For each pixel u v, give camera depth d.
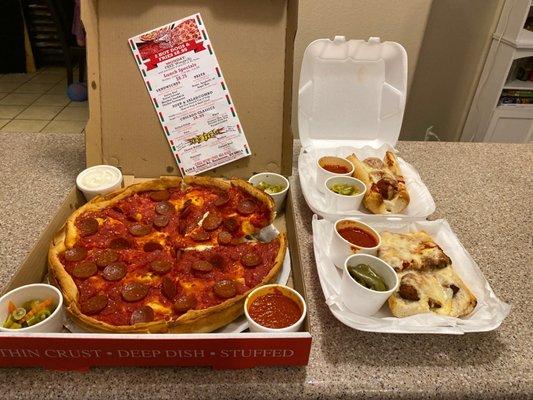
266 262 0.92
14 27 4.09
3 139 1.45
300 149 1.47
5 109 3.59
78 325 0.79
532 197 1.31
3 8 3.97
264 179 1.19
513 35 2.08
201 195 1.10
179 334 0.68
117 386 0.71
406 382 0.74
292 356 0.72
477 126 2.42
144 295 0.83
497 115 2.29
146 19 1.12
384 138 1.38
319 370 0.75
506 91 2.27
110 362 0.71
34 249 0.86
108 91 1.16
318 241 0.97
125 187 1.12
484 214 1.21
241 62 1.15
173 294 0.83
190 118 1.17
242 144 1.20
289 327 0.73
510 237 1.12
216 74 1.15
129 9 1.11
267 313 0.78
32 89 3.98
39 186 1.21
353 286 0.79
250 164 1.23
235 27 1.13
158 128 1.18
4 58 4.20
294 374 0.74
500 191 1.33
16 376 0.71
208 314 0.77
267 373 0.74
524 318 0.88
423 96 2.41
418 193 1.19
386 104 1.34
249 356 0.71
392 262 0.88
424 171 1.42
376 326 0.79
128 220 1.02
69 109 3.64
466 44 2.25
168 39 1.12
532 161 1.51
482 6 2.14
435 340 0.82
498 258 1.05
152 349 0.68
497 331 0.85
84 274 0.86
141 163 1.21
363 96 1.34
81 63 3.92
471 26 2.19
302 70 1.28
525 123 2.33
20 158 1.34
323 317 0.86
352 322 0.80
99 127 1.17
